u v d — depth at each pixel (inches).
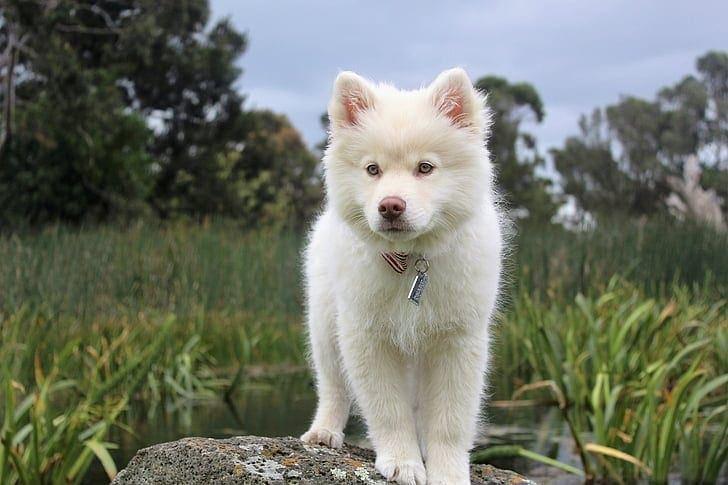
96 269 118.9
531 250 127.3
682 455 68.0
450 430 43.3
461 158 41.8
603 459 67.7
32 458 61.5
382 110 42.4
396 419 43.2
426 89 43.8
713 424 80.4
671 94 456.1
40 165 221.3
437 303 42.2
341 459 43.9
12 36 209.9
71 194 228.4
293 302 139.1
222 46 300.7
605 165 458.9
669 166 435.8
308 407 97.6
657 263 121.0
